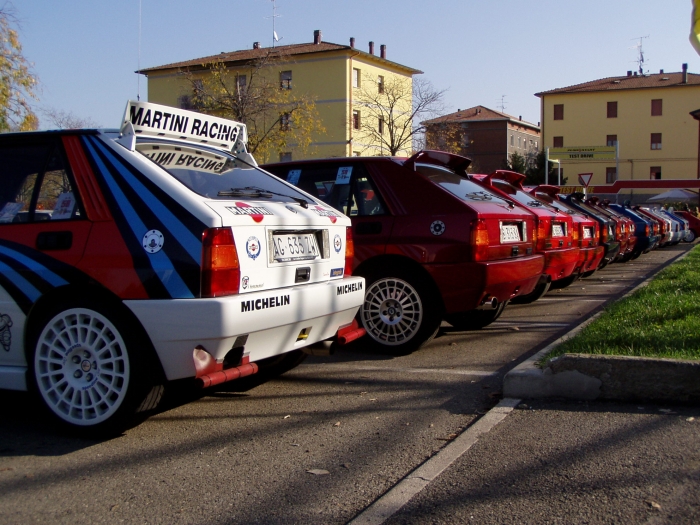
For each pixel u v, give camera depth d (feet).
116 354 14.19
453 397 17.25
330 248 17.04
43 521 10.89
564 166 227.20
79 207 14.79
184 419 16.08
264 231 14.74
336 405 16.93
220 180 16.19
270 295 14.42
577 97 225.56
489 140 259.60
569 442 13.42
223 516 10.97
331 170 23.75
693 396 15.20
